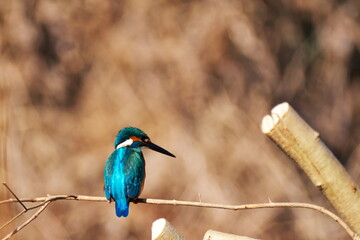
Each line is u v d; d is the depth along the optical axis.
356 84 16.97
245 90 14.72
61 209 13.73
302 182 14.07
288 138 3.78
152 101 14.45
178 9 15.25
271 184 13.53
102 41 15.41
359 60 17.02
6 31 15.09
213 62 14.74
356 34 16.75
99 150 14.52
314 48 16.64
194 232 12.98
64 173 14.12
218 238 3.74
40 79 15.08
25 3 15.40
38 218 13.28
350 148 16.48
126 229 13.43
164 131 14.01
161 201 5.03
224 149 13.62
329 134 16.41
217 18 14.92
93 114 14.87
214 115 14.07
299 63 16.19
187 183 13.28
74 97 15.23
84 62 15.41
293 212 13.68
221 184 13.26
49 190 13.88
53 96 15.11
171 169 13.41
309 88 16.50
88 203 13.84
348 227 4.04
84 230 13.56
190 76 14.48
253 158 13.66
